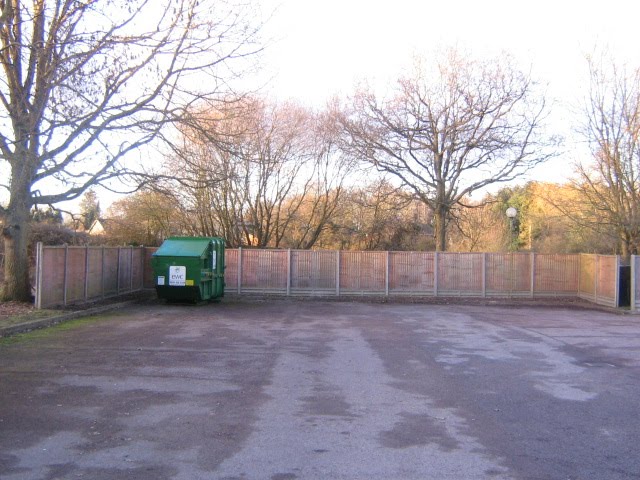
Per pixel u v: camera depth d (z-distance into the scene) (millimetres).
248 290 26344
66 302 18047
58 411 7207
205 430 6617
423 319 18516
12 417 6922
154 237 34406
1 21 13203
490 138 29234
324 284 26453
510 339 14352
